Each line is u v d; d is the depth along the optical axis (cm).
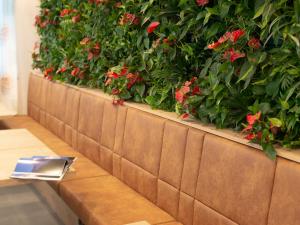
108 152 277
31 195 349
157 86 245
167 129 219
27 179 194
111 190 246
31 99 447
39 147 250
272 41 170
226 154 179
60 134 363
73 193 239
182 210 205
